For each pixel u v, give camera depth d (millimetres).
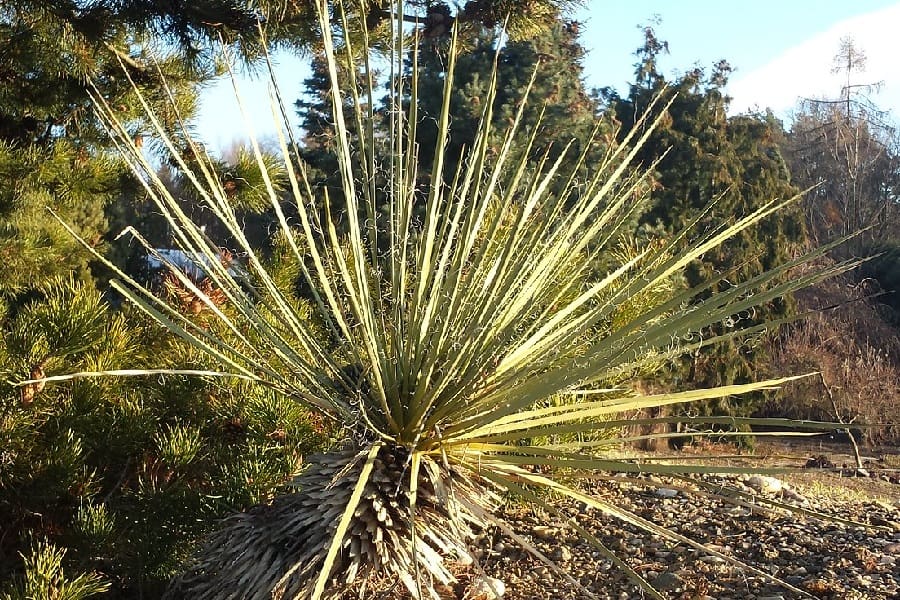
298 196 2584
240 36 5438
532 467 4066
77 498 3840
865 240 24641
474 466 2600
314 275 5020
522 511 4723
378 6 5219
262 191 5777
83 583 3213
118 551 3699
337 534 2131
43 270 8031
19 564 3695
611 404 2588
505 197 2666
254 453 3838
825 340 16188
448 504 2592
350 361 2943
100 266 12938
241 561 2840
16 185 6781
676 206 16438
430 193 2752
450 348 2656
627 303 4297
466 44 5602
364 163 2693
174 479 4027
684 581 3680
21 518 3814
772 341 15812
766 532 4293
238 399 4238
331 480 2650
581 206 2912
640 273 2576
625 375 4039
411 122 2725
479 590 3658
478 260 2701
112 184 7172
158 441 4000
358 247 2656
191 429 4172
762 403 15219
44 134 7242
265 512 2990
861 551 3875
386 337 2980
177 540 3723
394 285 2799
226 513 3596
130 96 6145
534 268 2877
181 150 5473
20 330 3908
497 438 2639
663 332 2281
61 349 3854
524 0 5348
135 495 3822
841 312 18328
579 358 2400
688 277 15109
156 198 2520
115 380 4152
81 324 3906
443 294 2652
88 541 3574
